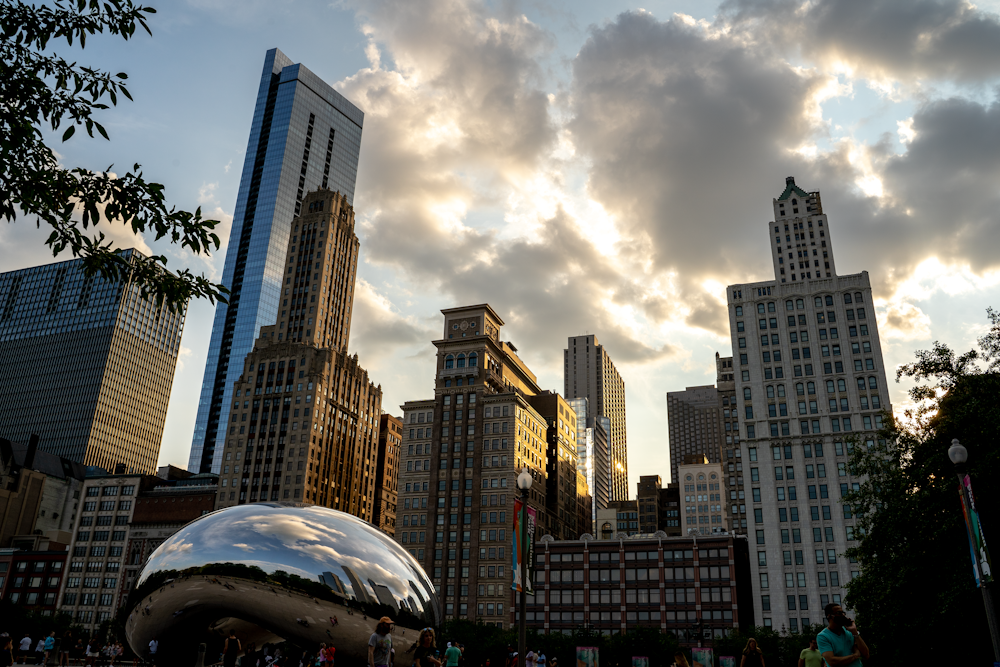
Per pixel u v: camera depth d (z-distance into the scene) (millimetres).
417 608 13367
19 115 14125
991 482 31906
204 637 13102
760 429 131375
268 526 13031
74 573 154875
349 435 178625
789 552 121250
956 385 39094
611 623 123125
